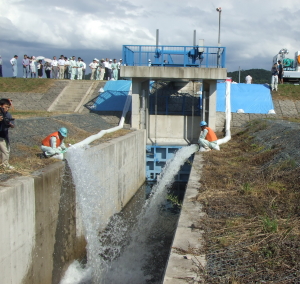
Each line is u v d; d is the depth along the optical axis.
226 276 4.63
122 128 20.42
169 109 23.75
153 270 10.05
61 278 9.59
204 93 20.73
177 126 22.00
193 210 7.16
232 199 7.82
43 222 8.48
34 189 7.95
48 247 8.81
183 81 24.20
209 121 20.44
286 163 9.92
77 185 10.49
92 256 10.88
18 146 11.17
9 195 6.90
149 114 22.58
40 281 8.40
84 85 26.38
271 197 7.83
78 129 16.78
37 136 13.00
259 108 23.36
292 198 7.57
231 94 24.27
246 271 4.75
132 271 9.98
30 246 7.85
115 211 14.70
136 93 20.36
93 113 22.03
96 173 11.97
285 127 15.28
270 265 4.85
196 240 5.73
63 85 26.66
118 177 15.02
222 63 19.66
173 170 14.95
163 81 24.45
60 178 9.47
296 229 5.94
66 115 18.28
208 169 11.05
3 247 6.73
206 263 4.99
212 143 15.00
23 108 24.11
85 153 10.91
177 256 5.20
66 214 9.94
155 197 14.80
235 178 9.78
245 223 6.38
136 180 18.70
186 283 4.48
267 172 9.99
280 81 27.64
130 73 19.36
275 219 6.31
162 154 20.78
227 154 14.05
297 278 4.50
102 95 24.58
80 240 11.05
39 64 30.55
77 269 10.25
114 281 9.55
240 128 21.06
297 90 25.36
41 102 24.72
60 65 29.47
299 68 31.03
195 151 15.48
